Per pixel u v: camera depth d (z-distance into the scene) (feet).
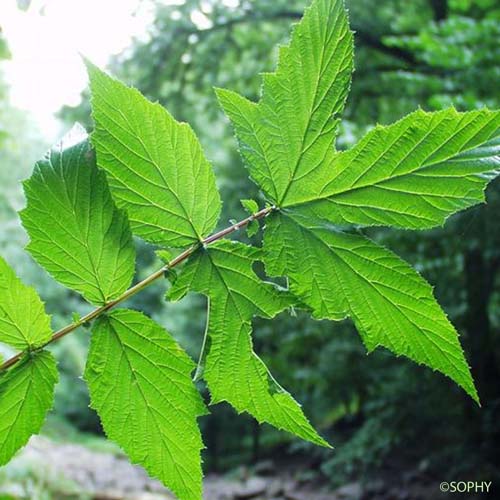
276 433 15.67
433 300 0.71
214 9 11.28
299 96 0.72
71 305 15.99
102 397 0.75
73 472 13.17
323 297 0.73
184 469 0.75
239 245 0.74
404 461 10.70
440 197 0.70
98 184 0.72
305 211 0.73
